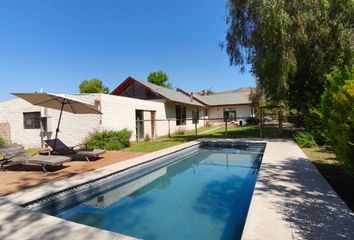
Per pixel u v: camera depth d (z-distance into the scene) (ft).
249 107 112.98
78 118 44.88
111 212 17.01
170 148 38.37
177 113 79.30
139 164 27.04
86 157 30.53
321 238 9.77
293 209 12.70
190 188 22.74
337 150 16.87
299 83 47.11
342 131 15.65
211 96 128.77
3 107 50.80
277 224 11.02
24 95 28.63
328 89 23.45
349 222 11.19
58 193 17.42
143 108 57.36
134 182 25.76
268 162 24.77
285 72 40.63
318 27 39.78
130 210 17.35
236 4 46.83
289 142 41.81
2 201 15.14
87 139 42.24
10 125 50.34
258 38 45.14
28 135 48.91
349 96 15.07
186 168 32.14
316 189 15.97
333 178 20.10
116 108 47.55
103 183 21.81
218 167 32.17
